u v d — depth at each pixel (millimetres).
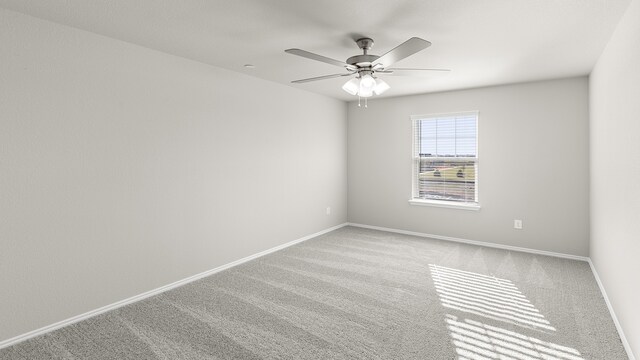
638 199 1986
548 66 3613
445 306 2900
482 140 4707
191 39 2844
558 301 2984
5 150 2275
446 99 4945
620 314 2451
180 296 3117
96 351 2264
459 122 4922
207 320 2666
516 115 4457
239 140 3973
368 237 5207
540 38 2781
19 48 2314
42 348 2301
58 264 2547
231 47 3047
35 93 2395
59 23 2496
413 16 2371
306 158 5055
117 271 2898
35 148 2406
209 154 3633
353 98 5637
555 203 4277
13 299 2344
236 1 2162
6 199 2291
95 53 2705
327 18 2412
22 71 2332
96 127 2725
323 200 5449
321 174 5383
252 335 2445
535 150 4363
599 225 3359
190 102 3426
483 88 4656
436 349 2271
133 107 2963
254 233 4207
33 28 2377
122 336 2439
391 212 5566
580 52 3135
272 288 3289
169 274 3289
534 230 4422
